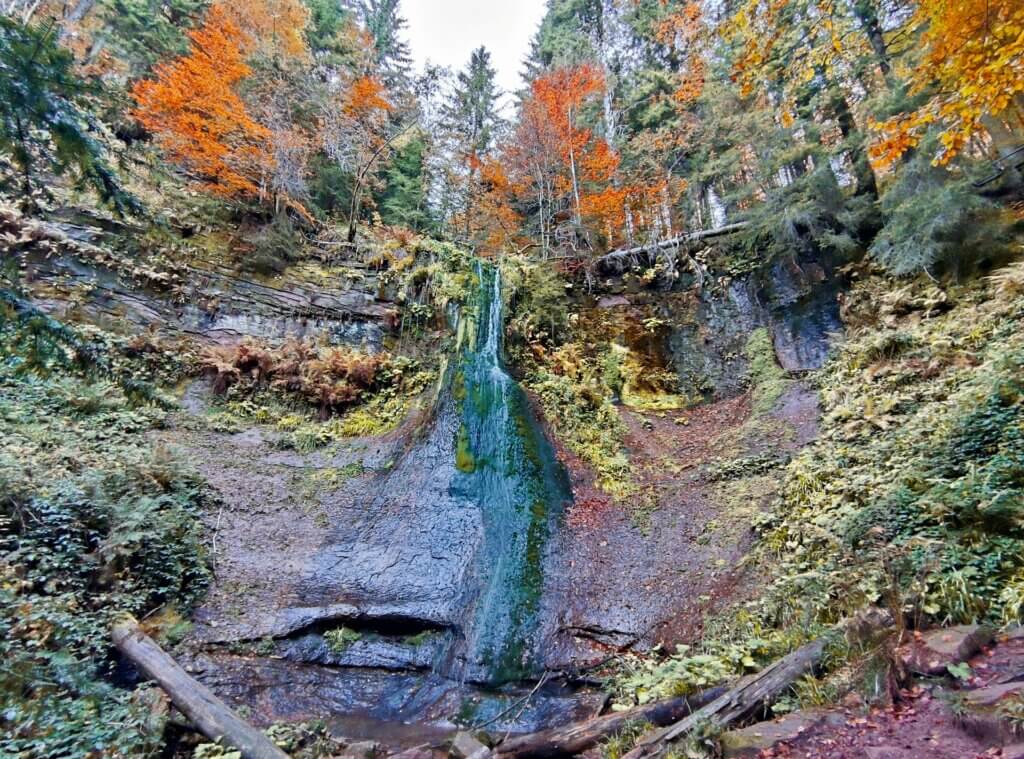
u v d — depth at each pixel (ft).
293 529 28.94
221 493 29.40
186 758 15.15
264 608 23.75
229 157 47.52
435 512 31.04
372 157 59.52
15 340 17.48
